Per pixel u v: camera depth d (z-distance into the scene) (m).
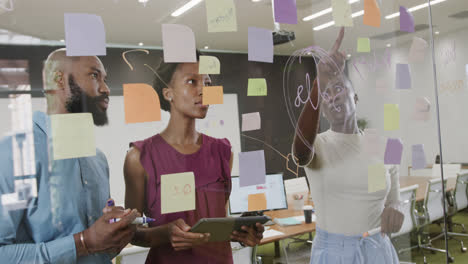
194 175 0.88
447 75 2.89
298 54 1.09
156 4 0.84
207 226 0.84
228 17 0.93
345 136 1.22
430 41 1.52
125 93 0.81
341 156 1.20
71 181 0.75
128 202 0.81
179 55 0.86
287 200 1.05
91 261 0.77
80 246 0.74
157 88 0.84
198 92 0.89
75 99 0.76
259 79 1.00
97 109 0.78
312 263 1.10
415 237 1.50
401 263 1.40
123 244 0.79
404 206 1.45
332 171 1.17
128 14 0.81
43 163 0.73
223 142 0.93
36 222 0.72
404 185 1.45
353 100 1.25
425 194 1.55
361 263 1.19
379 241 1.27
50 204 0.73
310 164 1.12
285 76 1.06
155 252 0.84
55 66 0.74
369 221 1.25
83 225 0.76
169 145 0.86
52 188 0.73
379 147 1.32
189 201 0.87
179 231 0.85
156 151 0.84
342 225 1.18
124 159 0.81
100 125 0.78
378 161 1.30
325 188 1.15
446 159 3.09
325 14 1.15
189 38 0.88
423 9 1.50
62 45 0.75
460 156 3.06
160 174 0.84
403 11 1.42
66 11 0.75
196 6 0.89
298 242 1.07
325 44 1.16
